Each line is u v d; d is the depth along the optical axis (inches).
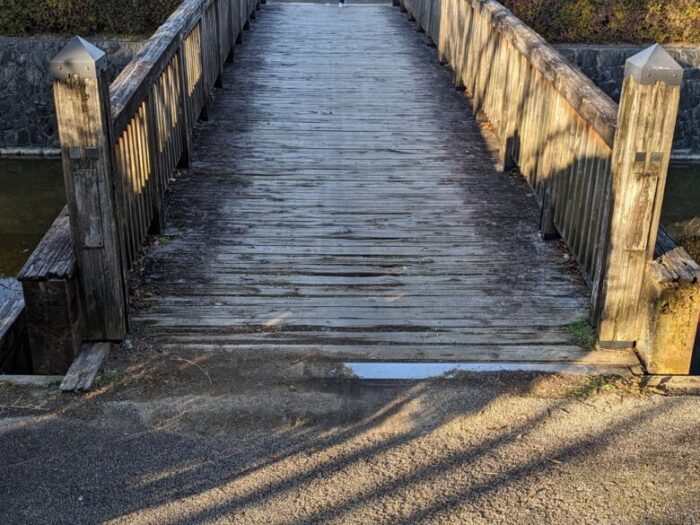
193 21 242.7
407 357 143.9
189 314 157.1
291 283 171.2
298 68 361.7
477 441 121.7
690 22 440.1
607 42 443.2
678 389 135.4
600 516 106.8
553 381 136.7
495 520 105.8
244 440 121.3
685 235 327.6
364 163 249.3
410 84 341.7
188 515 106.1
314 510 107.2
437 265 181.5
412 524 105.0
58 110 129.7
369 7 530.6
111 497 109.3
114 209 137.9
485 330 153.8
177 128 221.9
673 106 129.2
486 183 235.0
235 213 208.1
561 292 169.6
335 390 133.8
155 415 126.7
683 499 110.1
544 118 194.9
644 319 142.7
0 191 371.9
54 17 438.9
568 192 176.7
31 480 112.3
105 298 141.6
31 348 138.6
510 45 235.6
